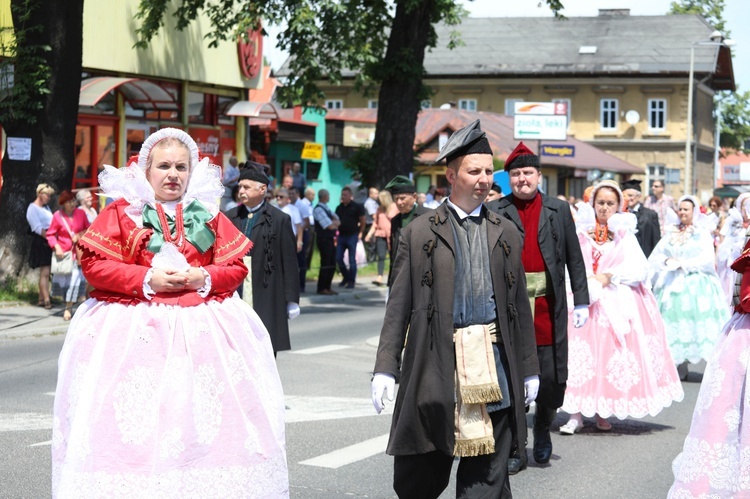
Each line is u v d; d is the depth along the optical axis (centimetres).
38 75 1686
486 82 6569
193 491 457
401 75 2373
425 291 504
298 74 2169
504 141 4475
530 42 6706
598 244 884
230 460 466
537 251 724
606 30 6725
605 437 870
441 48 6738
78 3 1728
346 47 2089
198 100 2636
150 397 462
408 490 517
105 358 468
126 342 470
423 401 497
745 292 553
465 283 505
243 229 883
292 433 839
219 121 2731
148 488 450
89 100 2061
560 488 693
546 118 2764
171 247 486
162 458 454
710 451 553
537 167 725
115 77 2270
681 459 574
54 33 1709
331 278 2073
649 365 878
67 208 1495
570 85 6456
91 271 480
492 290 509
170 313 477
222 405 473
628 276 873
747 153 8362
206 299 491
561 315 727
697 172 6894
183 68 2505
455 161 514
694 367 1314
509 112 6556
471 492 504
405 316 507
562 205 739
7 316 1507
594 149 5834
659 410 879
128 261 491
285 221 892
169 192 502
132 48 2312
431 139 4469
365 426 870
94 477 451
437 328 500
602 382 867
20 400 949
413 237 511
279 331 881
